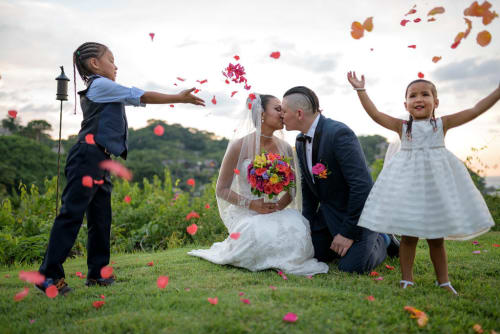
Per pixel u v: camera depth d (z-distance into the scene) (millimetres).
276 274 2916
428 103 2529
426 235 2359
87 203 2473
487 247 4031
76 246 4523
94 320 1967
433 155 2461
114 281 2797
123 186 7305
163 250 4789
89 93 2570
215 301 2082
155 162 54781
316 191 3320
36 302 2328
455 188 2395
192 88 2590
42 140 54219
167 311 2059
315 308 2020
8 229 4875
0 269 3771
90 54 2666
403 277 2602
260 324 1830
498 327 1909
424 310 2090
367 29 2449
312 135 3199
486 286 2535
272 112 3367
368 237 3018
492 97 2398
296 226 3129
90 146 2459
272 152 3539
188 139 67375
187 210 5629
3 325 1963
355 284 2645
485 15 2119
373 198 2607
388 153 2980
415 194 2430
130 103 2557
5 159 40688
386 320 1926
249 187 3420
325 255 3391
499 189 6164
